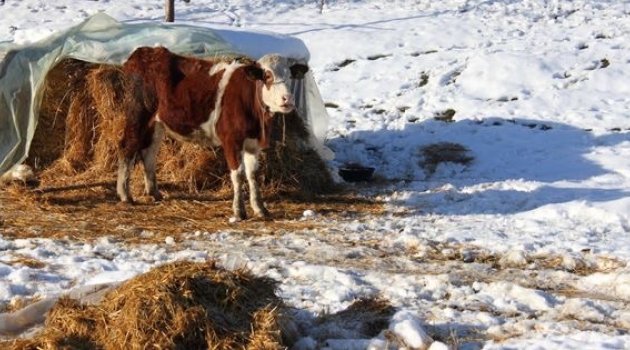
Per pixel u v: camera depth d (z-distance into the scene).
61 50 12.41
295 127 12.51
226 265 7.87
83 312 6.35
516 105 16.55
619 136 14.95
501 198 12.05
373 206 11.92
